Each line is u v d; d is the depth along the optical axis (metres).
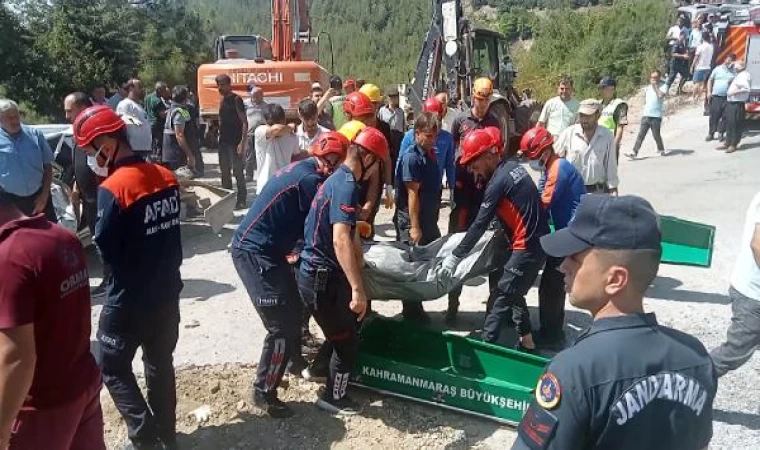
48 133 8.38
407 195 6.07
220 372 5.25
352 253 4.23
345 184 4.26
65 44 24.50
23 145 6.08
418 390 4.75
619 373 1.74
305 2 18.98
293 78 15.81
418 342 5.16
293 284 4.47
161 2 33.38
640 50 23.45
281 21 18.22
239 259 4.43
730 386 4.91
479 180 5.92
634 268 1.81
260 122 12.33
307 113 7.71
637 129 17.00
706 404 1.82
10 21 23.06
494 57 14.63
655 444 1.75
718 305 6.44
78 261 2.83
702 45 17.84
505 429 4.48
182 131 11.49
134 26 30.53
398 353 5.25
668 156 13.95
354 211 4.24
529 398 4.40
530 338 5.41
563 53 27.12
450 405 4.66
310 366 5.12
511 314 5.97
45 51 23.86
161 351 4.03
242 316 6.40
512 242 5.04
